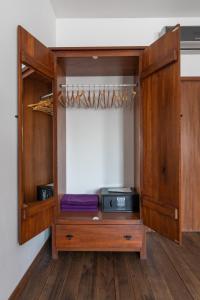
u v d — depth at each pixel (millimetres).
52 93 2312
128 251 2480
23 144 1913
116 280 2057
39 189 2156
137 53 2361
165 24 3117
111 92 3084
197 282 2033
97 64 2617
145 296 1848
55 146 2332
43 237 2568
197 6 2891
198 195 3186
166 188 2018
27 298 1820
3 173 1605
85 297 1835
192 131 3168
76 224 2373
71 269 2232
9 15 1694
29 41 1896
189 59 3111
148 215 2281
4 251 1623
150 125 2225
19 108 1802
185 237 3002
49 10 2779
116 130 3156
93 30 3129
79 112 3152
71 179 3172
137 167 2650
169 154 1976
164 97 2020
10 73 1707
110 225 2365
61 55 2355
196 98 3152
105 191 2762
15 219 1790
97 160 3182
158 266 2289
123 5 2852
